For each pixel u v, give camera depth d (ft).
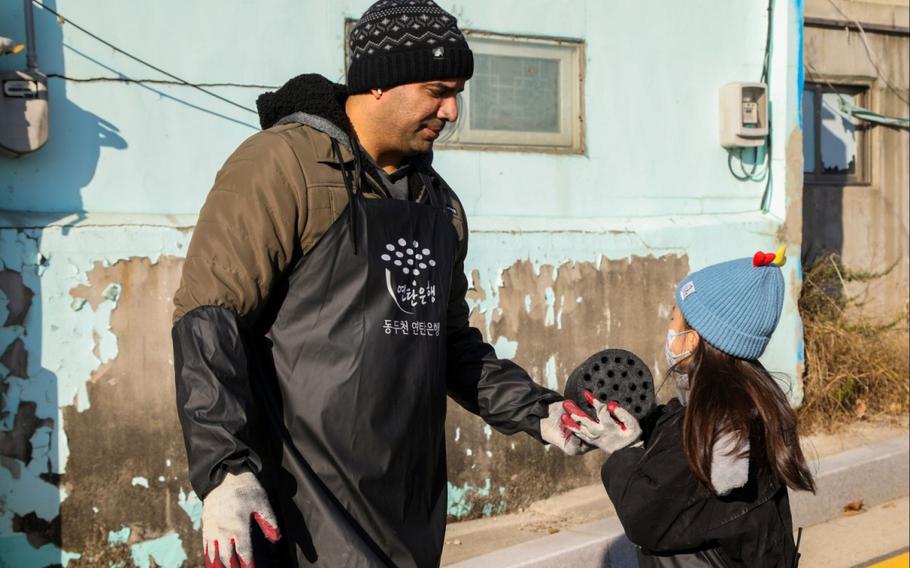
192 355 7.01
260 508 6.81
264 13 16.16
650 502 8.61
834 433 23.08
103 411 14.49
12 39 14.06
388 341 7.73
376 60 7.86
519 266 18.26
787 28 21.81
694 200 21.38
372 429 7.65
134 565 14.73
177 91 15.49
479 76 18.62
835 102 29.89
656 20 20.62
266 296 7.44
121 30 15.03
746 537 8.59
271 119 8.21
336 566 7.44
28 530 14.05
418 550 8.05
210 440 6.82
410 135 8.07
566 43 19.57
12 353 13.89
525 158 19.07
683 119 21.13
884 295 30.78
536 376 18.51
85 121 14.83
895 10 30.50
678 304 9.19
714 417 8.36
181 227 14.98
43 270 14.06
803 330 23.00
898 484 21.42
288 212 7.44
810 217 29.32
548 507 18.19
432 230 8.19
